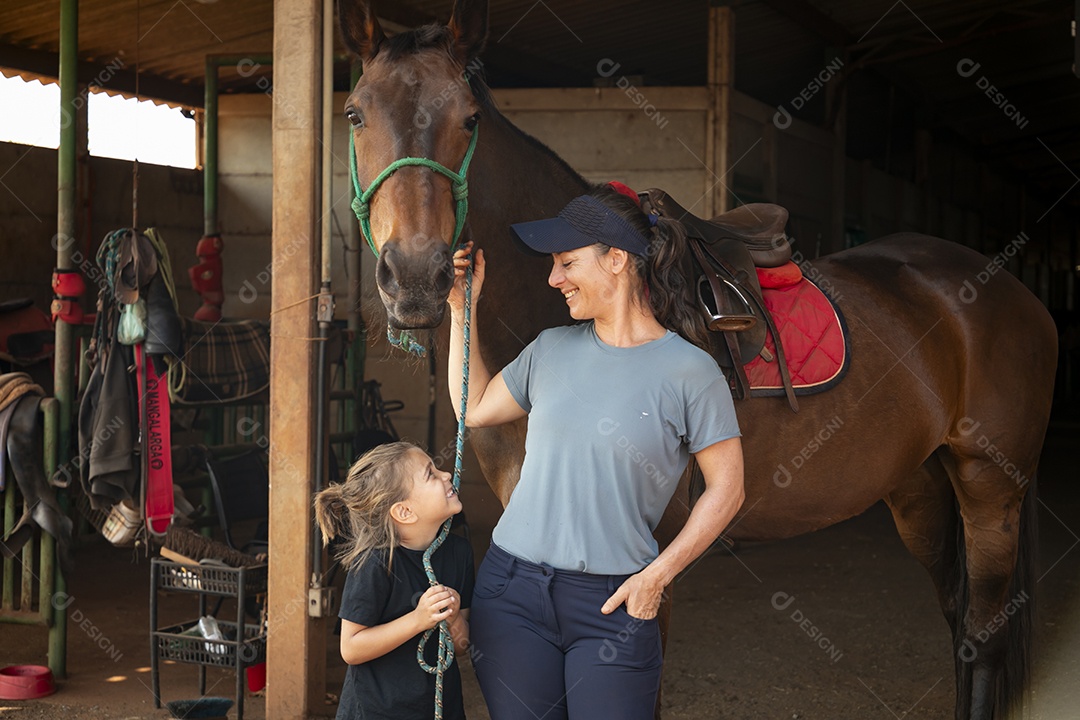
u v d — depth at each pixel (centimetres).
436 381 710
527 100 707
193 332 409
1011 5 862
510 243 229
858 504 270
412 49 208
